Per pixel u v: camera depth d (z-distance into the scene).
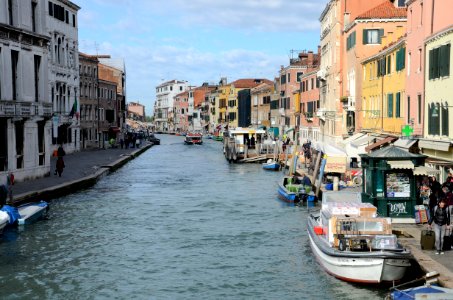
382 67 36.06
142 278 16.50
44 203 25.36
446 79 23.98
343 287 15.16
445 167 24.16
